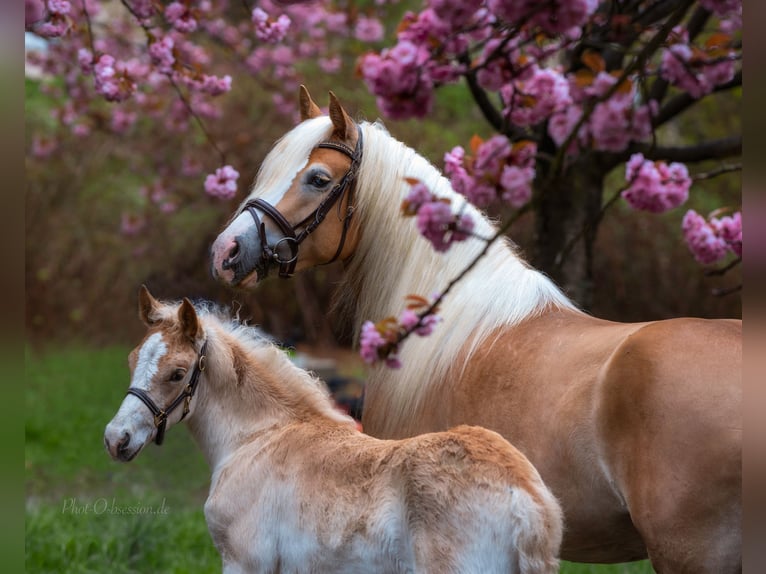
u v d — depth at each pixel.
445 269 5.65
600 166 8.84
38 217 21.59
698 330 4.41
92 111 15.38
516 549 4.30
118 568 8.10
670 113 8.32
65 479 12.81
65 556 8.35
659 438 4.23
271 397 5.55
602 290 16.95
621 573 7.82
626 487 4.36
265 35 8.57
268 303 19.62
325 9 14.79
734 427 4.07
